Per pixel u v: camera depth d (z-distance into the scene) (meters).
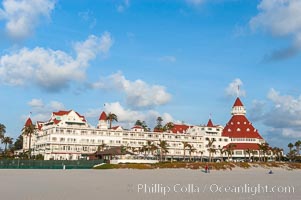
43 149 165.50
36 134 180.88
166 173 98.00
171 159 185.12
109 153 141.88
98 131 170.75
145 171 107.75
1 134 185.88
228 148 184.12
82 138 166.50
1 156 162.75
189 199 39.25
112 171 105.62
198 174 96.38
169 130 199.50
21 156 165.88
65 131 163.50
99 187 51.44
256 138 199.12
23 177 71.75
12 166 116.44
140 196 41.38
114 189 48.78
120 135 175.75
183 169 124.38
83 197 39.94
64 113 178.62
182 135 191.38
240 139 198.50
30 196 40.03
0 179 65.31
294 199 40.31
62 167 122.06
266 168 145.12
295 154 199.25
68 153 161.50
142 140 181.00
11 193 42.62
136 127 192.38
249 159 188.00
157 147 167.00
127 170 112.56
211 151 179.38
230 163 141.12
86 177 74.56
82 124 175.25
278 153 198.38
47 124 179.88
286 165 154.00
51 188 48.97
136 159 135.00
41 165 119.69
